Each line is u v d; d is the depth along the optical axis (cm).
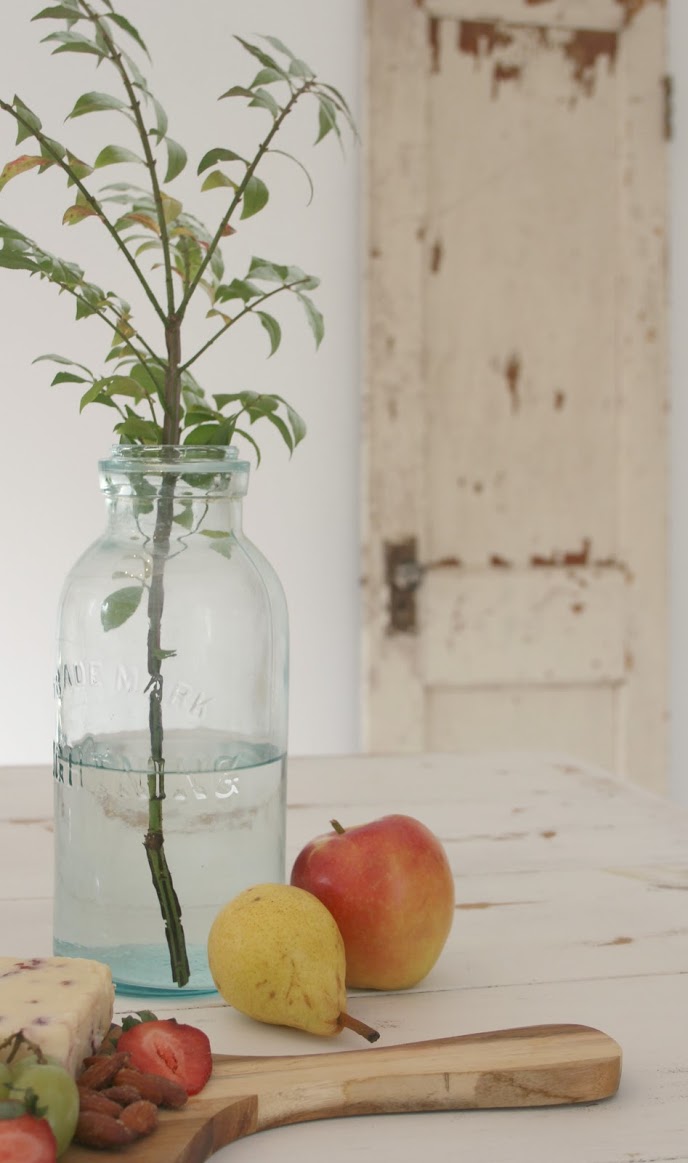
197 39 260
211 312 89
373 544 264
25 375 258
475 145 266
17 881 109
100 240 258
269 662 86
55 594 262
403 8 260
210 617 83
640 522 276
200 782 83
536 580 271
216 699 83
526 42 267
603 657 275
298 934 77
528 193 269
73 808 84
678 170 279
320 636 271
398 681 266
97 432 261
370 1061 70
